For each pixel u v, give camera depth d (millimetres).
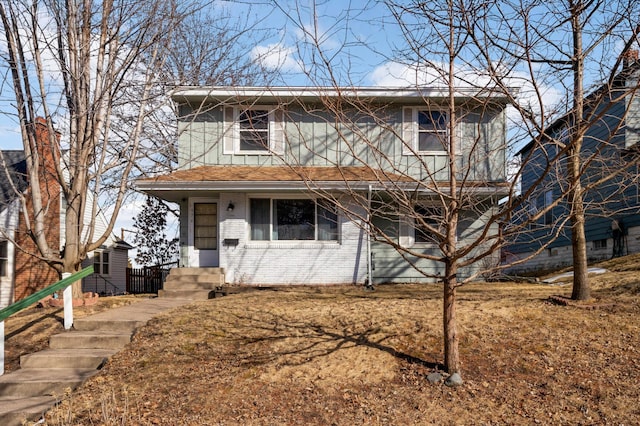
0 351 7234
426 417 5621
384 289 12359
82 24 11188
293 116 14219
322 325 8328
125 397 6262
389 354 7152
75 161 11008
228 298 11086
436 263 14039
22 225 17734
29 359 7535
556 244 20125
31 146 11070
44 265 17828
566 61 7242
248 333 8156
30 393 6750
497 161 13141
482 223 13703
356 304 9555
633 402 5613
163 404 6129
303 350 7379
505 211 5414
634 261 13078
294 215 13570
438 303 9266
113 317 9148
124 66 11906
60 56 11094
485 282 13602
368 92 13188
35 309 10406
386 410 5809
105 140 11594
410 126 14000
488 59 5668
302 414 5801
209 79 14672
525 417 5516
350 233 13328
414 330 7812
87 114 11016
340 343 7555
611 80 5633
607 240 16891
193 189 12703
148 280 19047
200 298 11945
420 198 13156
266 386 6445
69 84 11297
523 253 23312
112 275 24828
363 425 5512
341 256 13297
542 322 7785
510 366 6668
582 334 7309
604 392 5863
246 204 13305
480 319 8039
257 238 13484
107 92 11758
